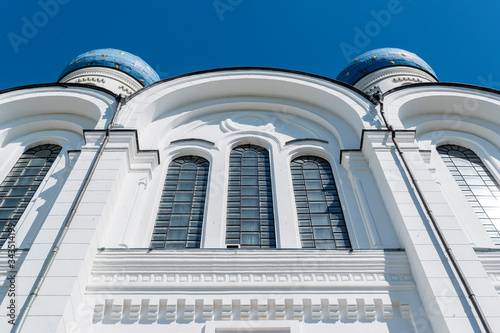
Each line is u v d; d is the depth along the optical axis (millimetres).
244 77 17734
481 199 14562
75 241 10492
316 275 10508
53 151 16297
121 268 10555
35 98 16625
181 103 17609
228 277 10430
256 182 14570
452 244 10641
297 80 17656
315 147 15727
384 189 12859
